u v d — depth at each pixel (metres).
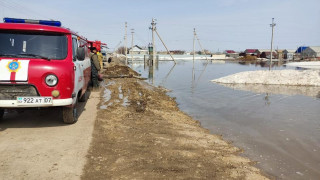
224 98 13.16
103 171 4.07
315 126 8.27
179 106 11.13
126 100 10.74
